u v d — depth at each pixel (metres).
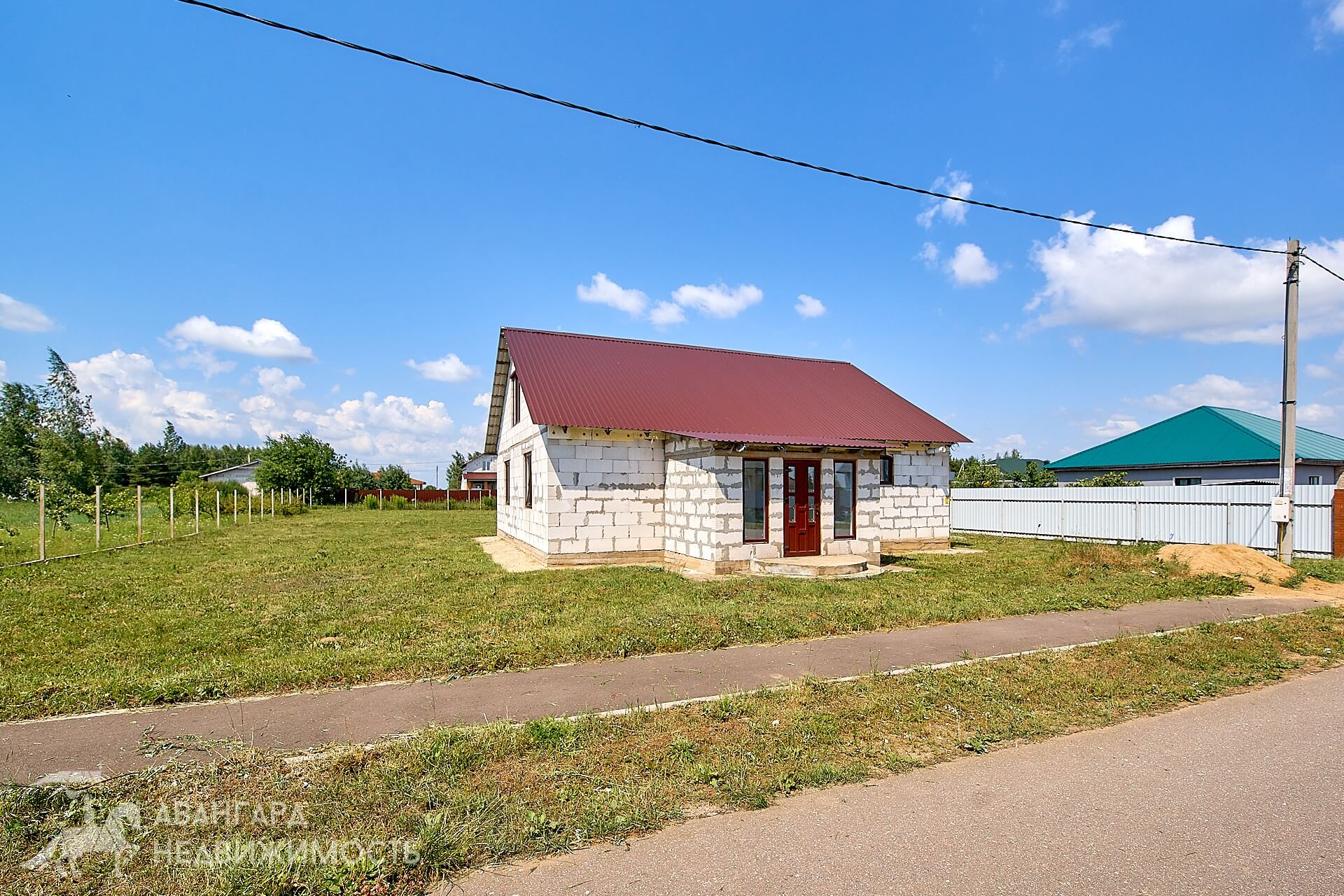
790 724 5.05
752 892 3.06
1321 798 4.00
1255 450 28.38
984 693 5.83
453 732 4.79
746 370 20.94
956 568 14.33
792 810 3.85
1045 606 9.85
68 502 20.44
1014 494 24.55
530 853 3.40
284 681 6.05
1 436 37.66
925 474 18.80
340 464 52.78
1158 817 3.76
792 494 14.12
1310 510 16.86
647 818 3.70
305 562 14.91
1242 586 11.70
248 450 96.38
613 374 17.67
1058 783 4.21
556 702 5.64
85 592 10.81
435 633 8.01
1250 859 3.32
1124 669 6.58
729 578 12.62
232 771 4.23
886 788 4.14
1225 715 5.49
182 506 30.86
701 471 13.60
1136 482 29.92
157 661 6.75
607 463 15.05
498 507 22.53
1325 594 11.33
